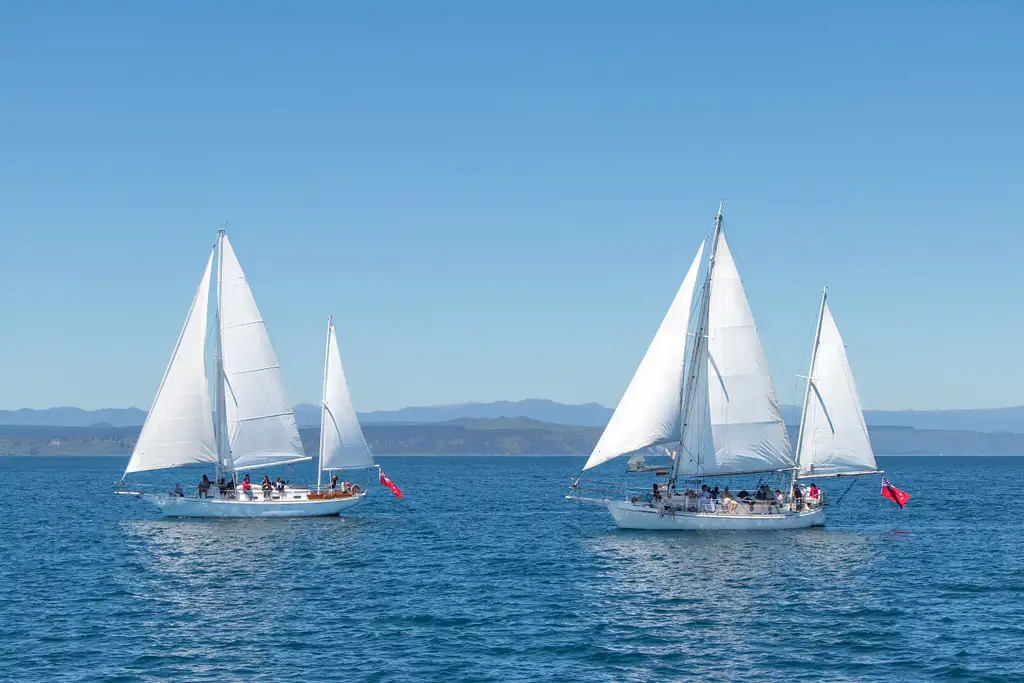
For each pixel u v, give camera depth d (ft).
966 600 144.87
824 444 228.02
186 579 162.81
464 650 114.52
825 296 228.22
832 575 167.53
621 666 108.06
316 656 111.65
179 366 237.04
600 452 218.79
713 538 212.84
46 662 108.88
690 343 221.05
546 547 205.77
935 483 545.44
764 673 105.50
